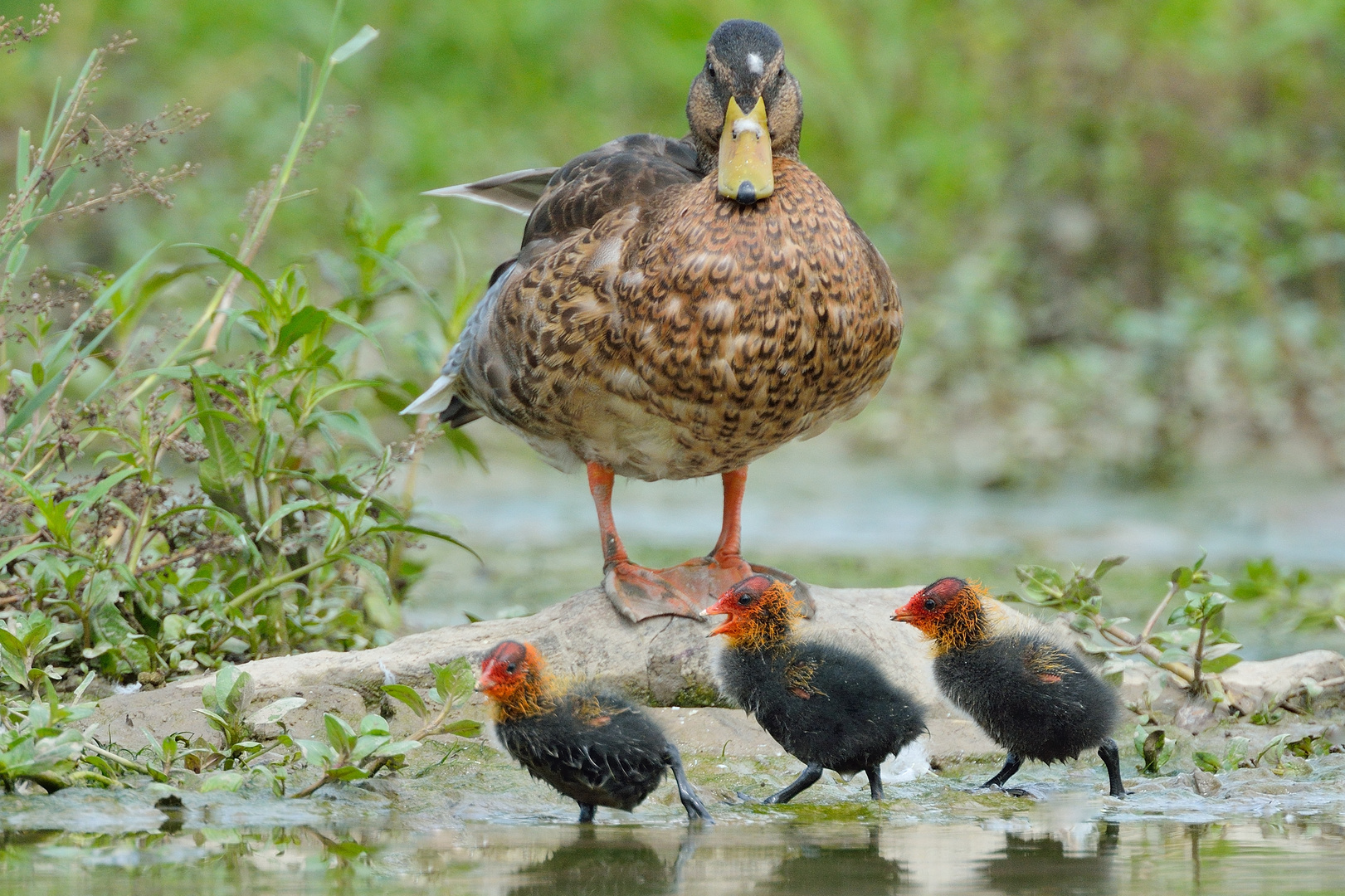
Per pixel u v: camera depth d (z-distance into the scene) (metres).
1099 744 8.40
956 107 26.75
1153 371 21.45
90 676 8.71
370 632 11.31
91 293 11.18
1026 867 6.63
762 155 9.37
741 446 9.77
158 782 7.84
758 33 10.11
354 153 26.27
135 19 28.12
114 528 10.81
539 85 29.17
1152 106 24.58
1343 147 24.19
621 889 6.20
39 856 6.63
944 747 9.30
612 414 9.62
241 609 10.74
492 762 8.72
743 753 9.12
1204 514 17.88
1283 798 8.20
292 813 7.51
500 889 6.21
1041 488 19.47
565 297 9.47
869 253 9.84
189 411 11.16
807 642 8.60
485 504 18.67
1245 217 22.38
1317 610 12.08
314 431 12.36
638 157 10.33
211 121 26.53
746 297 9.24
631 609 9.77
